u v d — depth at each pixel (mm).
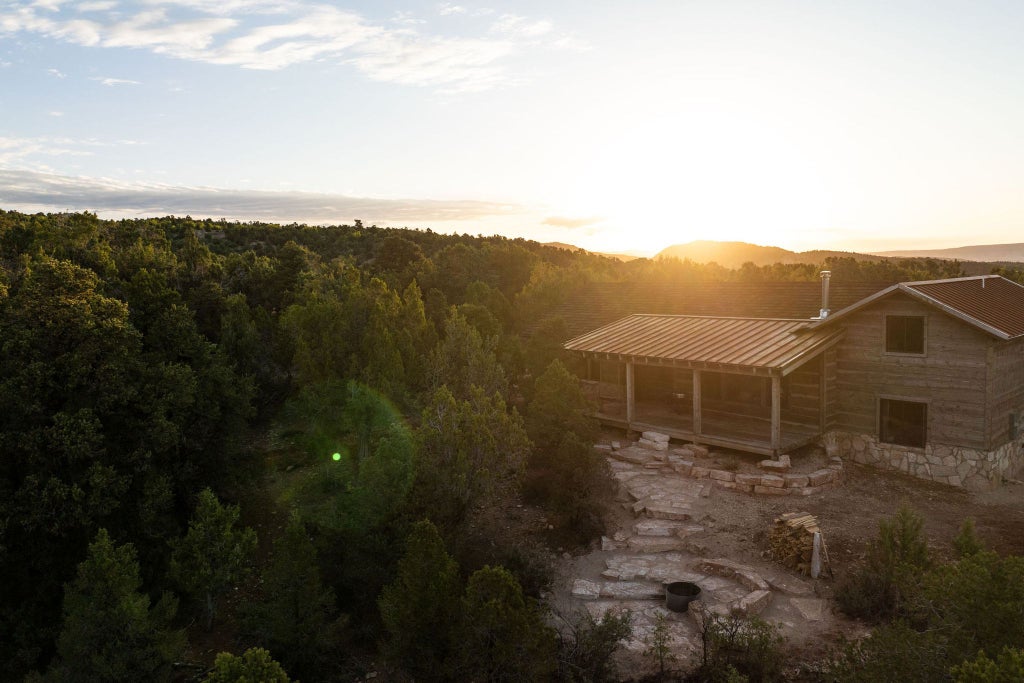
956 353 18812
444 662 10023
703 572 13930
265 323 26797
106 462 15211
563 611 12547
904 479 19359
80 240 30484
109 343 15812
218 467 18734
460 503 13719
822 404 21156
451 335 19922
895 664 7348
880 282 23234
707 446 21406
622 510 17297
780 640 10445
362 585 12984
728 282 28891
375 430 18141
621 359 23281
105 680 10758
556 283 38781
